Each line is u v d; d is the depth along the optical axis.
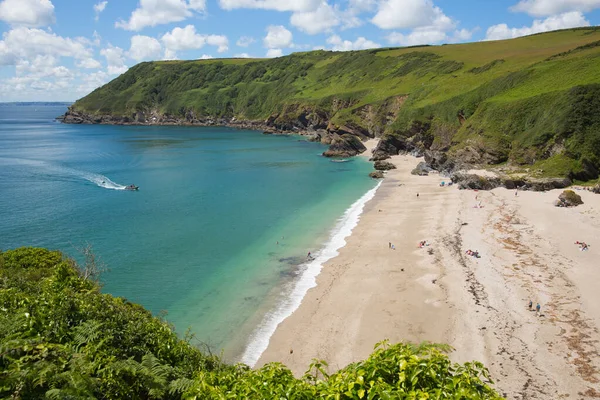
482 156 90.44
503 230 50.03
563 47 143.50
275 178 90.00
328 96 185.88
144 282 39.34
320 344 29.17
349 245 48.12
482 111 102.44
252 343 29.72
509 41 188.12
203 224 56.97
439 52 185.25
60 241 49.56
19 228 54.12
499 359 26.14
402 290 36.09
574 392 23.11
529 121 89.12
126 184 82.50
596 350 26.50
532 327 29.41
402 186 80.31
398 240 48.84
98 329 13.23
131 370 10.79
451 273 38.78
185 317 33.28
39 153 125.19
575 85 84.31
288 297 36.25
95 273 32.94
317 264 43.09
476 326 30.00
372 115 156.00
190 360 14.80
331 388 8.11
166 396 11.09
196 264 43.56
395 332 29.94
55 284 19.05
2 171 94.06
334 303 34.62
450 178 83.12
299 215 61.31
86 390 8.91
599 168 73.19
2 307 13.97
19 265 28.31
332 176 92.44
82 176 89.69
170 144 152.38
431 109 124.06
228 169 100.81
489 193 69.38
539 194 66.19
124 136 181.00
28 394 8.13
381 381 7.87
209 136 181.62
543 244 44.59
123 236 51.75
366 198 71.56
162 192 75.62
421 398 7.29
